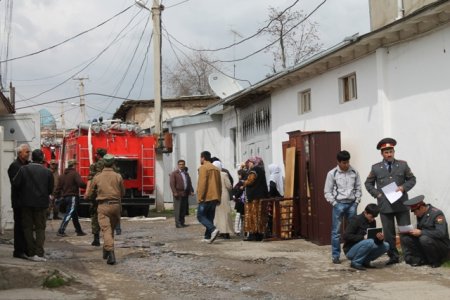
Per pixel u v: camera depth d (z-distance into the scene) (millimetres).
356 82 12328
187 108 30250
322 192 11570
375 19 13844
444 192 9570
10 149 13625
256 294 7527
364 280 8125
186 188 15766
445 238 8797
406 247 9102
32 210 9273
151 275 8750
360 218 9141
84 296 7309
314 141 11695
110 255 9602
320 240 11461
